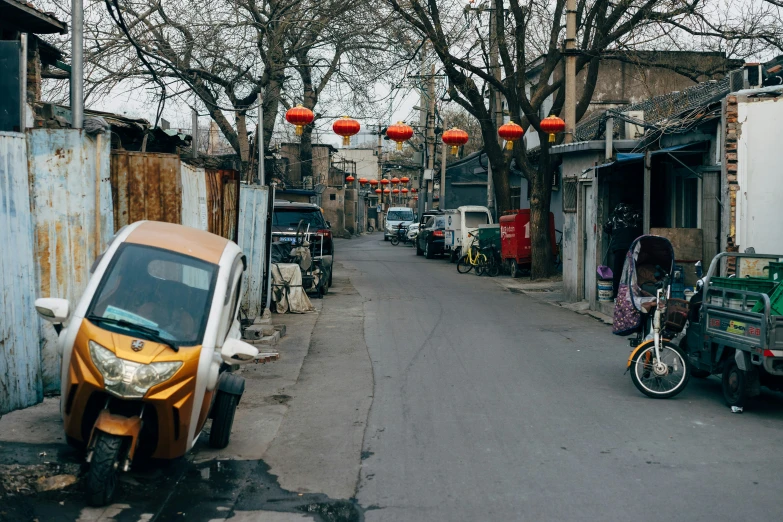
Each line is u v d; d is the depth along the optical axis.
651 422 7.67
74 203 8.04
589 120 30.28
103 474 5.16
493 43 23.56
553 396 8.80
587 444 6.89
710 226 12.59
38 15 12.59
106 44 20.80
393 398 8.74
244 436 7.23
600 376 9.92
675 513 5.22
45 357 7.87
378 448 6.83
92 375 5.42
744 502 5.43
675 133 14.18
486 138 25.67
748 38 20.34
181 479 5.97
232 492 5.70
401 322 14.88
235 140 26.64
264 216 13.66
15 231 7.34
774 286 8.09
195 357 5.70
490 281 23.97
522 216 24.42
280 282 16.19
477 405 8.38
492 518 5.16
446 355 11.41
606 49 21.02
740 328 8.03
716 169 12.43
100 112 15.36
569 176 18.58
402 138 16.45
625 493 5.62
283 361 10.93
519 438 7.10
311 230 20.17
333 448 6.84
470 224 30.69
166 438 5.64
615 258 16.30
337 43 24.55
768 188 11.97
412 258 35.56
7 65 7.92
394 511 5.32
